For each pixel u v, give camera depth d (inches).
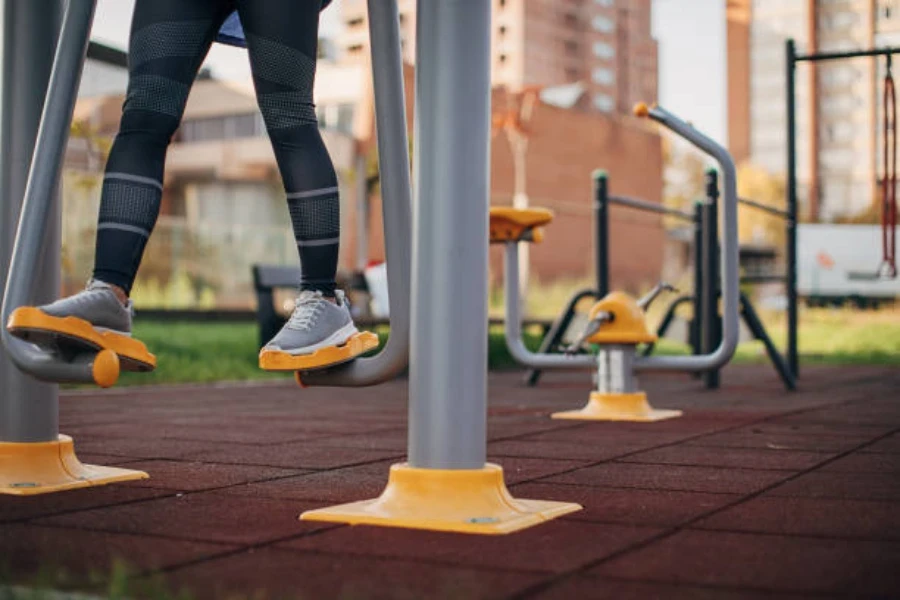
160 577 56.5
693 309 255.1
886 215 197.5
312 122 77.7
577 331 344.5
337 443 131.4
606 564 61.6
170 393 230.5
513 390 246.4
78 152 331.3
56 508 80.1
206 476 99.5
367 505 76.8
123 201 75.0
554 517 77.2
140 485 93.0
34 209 72.6
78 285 410.9
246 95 885.8
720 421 163.5
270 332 283.7
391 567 60.7
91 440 133.0
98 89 401.4
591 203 1002.7
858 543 68.3
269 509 80.4
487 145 73.0
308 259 77.2
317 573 59.2
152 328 353.4
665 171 1323.8
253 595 53.9
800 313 626.5
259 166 877.2
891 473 103.1
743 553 64.9
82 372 70.0
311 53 77.4
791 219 244.7
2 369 90.7
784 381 236.1
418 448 74.5
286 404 202.5
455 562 61.9
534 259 925.2
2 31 91.1
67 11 75.0
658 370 172.6
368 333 76.7
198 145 895.7
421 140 72.2
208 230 590.2
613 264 1021.8
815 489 92.6
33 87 90.4
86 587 55.3
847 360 398.6
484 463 75.2
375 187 715.4
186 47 77.6
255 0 75.6
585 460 114.6
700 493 90.1
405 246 75.3
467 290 72.6
